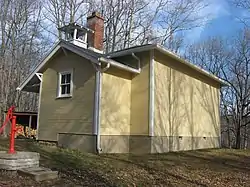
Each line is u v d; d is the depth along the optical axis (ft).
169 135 42.70
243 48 85.51
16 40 87.35
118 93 40.32
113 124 39.09
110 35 85.30
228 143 93.56
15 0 87.40
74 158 30.76
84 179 21.54
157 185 21.35
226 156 41.34
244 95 83.71
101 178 22.15
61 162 27.76
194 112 50.34
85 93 39.78
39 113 46.60
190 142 48.26
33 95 97.71
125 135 40.63
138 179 22.84
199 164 32.14
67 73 43.27
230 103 92.53
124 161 31.12
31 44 90.58
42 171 21.56
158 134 40.22
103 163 28.91
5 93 81.46
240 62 86.07
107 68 37.86
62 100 43.11
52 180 20.62
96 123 37.27
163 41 88.12
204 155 40.96
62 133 41.96
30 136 59.62
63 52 44.21
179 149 44.98
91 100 38.68
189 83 49.47
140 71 41.39
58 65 45.03
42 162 27.07
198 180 23.97
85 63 40.60
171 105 43.75
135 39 85.66
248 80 83.71
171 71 44.50
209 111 55.83
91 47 49.39
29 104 96.89
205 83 55.21
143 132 39.75
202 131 52.54
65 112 42.22
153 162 31.32
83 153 35.29
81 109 39.91
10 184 18.70
